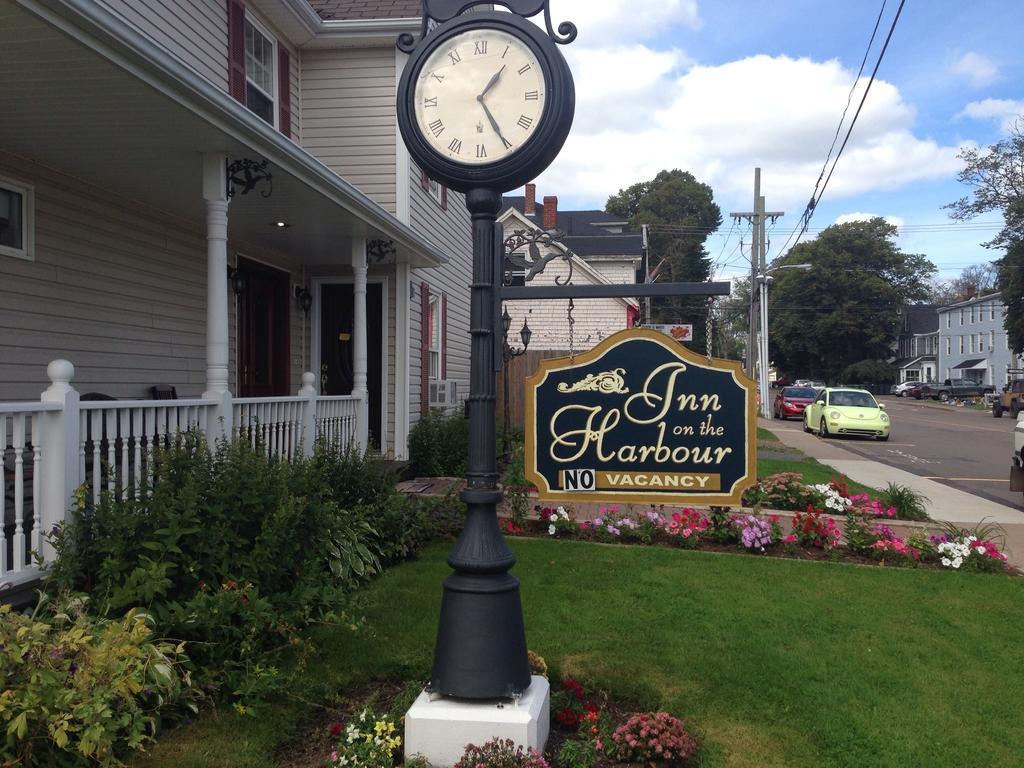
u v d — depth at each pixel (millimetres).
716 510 7504
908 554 6859
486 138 3393
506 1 3467
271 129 5863
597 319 24000
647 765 3297
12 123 5328
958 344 68562
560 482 3623
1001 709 3889
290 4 9859
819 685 4121
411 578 5922
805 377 74875
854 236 68750
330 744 3508
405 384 11094
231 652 3936
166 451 4559
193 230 8461
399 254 10367
